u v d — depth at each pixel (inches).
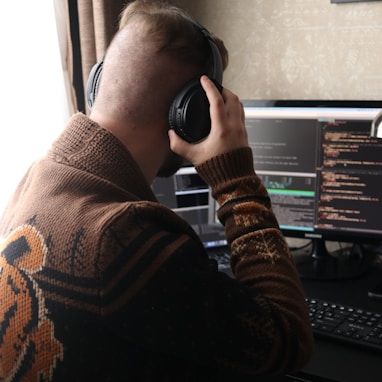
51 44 60.2
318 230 61.8
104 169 29.9
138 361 27.9
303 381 44.6
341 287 58.6
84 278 26.5
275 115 61.4
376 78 63.6
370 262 64.7
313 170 60.9
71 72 62.6
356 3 62.8
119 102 31.3
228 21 70.4
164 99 31.6
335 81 65.8
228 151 32.1
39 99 59.9
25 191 31.8
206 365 30.3
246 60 70.4
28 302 27.5
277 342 28.3
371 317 49.9
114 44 32.1
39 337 27.2
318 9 64.9
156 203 29.2
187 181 64.5
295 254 67.6
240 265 30.7
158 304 26.8
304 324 29.6
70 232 27.3
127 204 27.9
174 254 27.3
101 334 26.9
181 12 33.6
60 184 29.2
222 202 32.0
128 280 26.5
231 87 71.9
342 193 60.0
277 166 62.4
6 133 57.5
